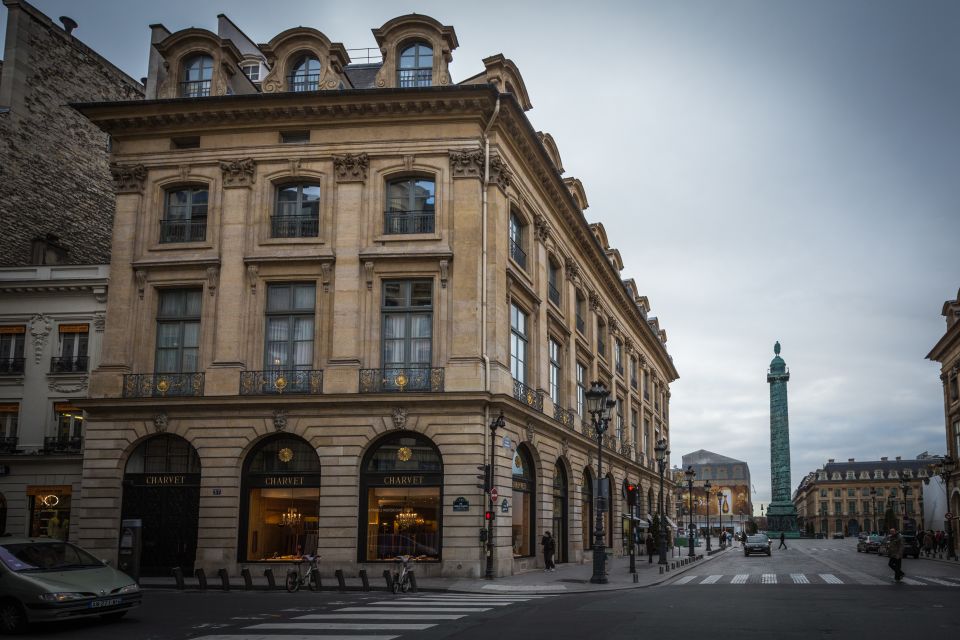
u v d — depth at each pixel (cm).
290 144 3088
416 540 2802
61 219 4147
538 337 3472
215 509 2866
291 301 3028
